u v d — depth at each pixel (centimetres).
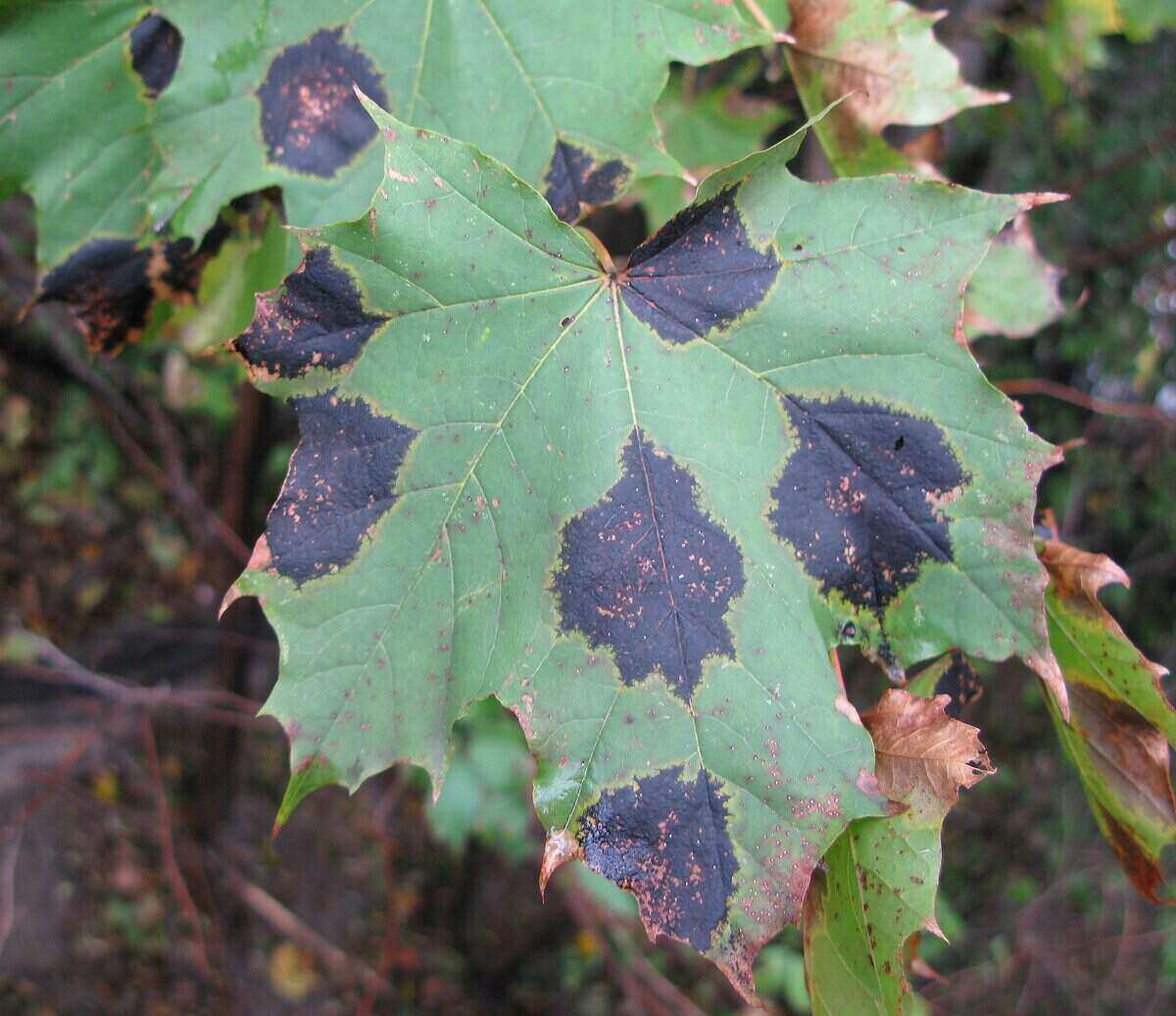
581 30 19
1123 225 79
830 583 17
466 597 17
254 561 16
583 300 18
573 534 18
